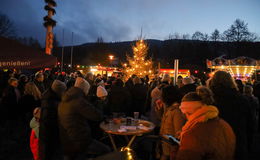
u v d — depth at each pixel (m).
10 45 3.66
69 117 2.81
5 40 3.59
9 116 5.30
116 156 2.03
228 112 2.14
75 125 2.81
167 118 2.71
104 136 4.55
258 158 4.32
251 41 42.56
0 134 5.40
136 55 14.25
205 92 1.75
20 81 6.44
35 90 5.31
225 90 2.23
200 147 1.47
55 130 3.19
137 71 13.74
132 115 6.09
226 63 15.74
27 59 3.95
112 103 5.27
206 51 48.34
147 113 6.23
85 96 3.43
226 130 1.58
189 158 1.49
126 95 5.28
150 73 14.17
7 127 5.66
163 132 2.77
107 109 5.30
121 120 4.09
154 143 3.76
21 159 3.99
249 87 4.84
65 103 2.86
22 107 5.26
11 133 5.43
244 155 2.09
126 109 5.36
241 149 2.08
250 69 14.84
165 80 6.09
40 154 3.04
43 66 4.32
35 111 3.19
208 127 1.53
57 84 3.31
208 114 1.57
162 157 2.71
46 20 10.02
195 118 1.61
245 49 42.88
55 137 3.20
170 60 42.50
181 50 50.88
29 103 5.23
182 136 1.63
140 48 14.17
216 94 2.26
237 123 2.12
